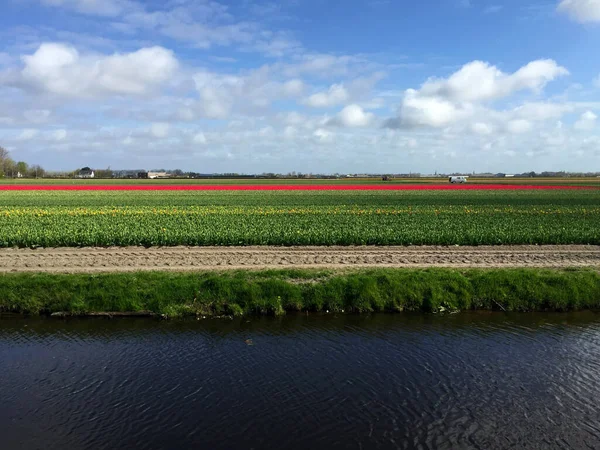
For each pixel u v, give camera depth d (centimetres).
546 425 1060
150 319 1730
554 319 1770
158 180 17938
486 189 10606
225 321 1711
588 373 1311
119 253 2639
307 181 17375
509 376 1288
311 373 1294
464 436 1016
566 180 18575
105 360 1376
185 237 2889
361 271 2098
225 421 1059
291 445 977
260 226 3422
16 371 1306
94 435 1009
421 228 3331
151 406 1121
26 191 9600
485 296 1873
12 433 1019
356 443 985
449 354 1428
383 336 1573
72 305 1750
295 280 1967
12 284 1839
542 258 2512
